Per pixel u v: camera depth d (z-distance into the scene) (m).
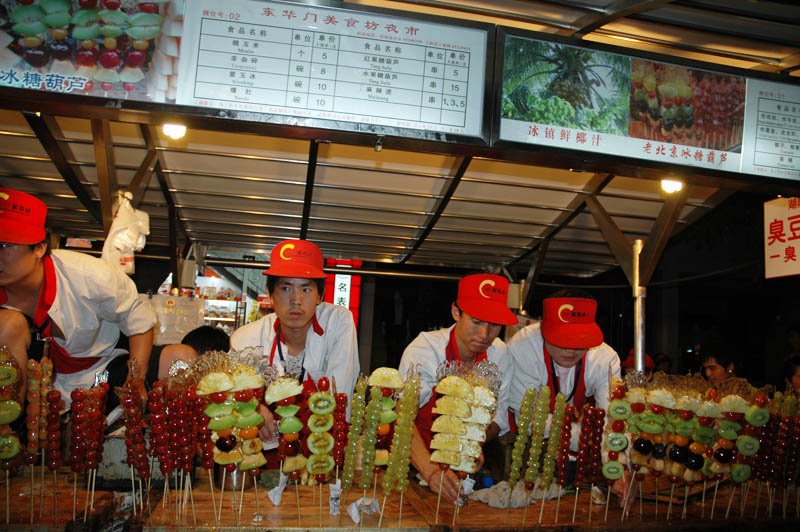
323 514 2.06
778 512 2.46
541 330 3.05
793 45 3.41
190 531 1.84
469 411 2.01
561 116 2.76
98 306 2.69
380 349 9.06
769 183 3.00
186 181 5.65
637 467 2.28
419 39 2.66
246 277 8.44
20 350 2.15
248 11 2.53
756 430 2.34
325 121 2.54
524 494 2.34
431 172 5.40
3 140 4.95
